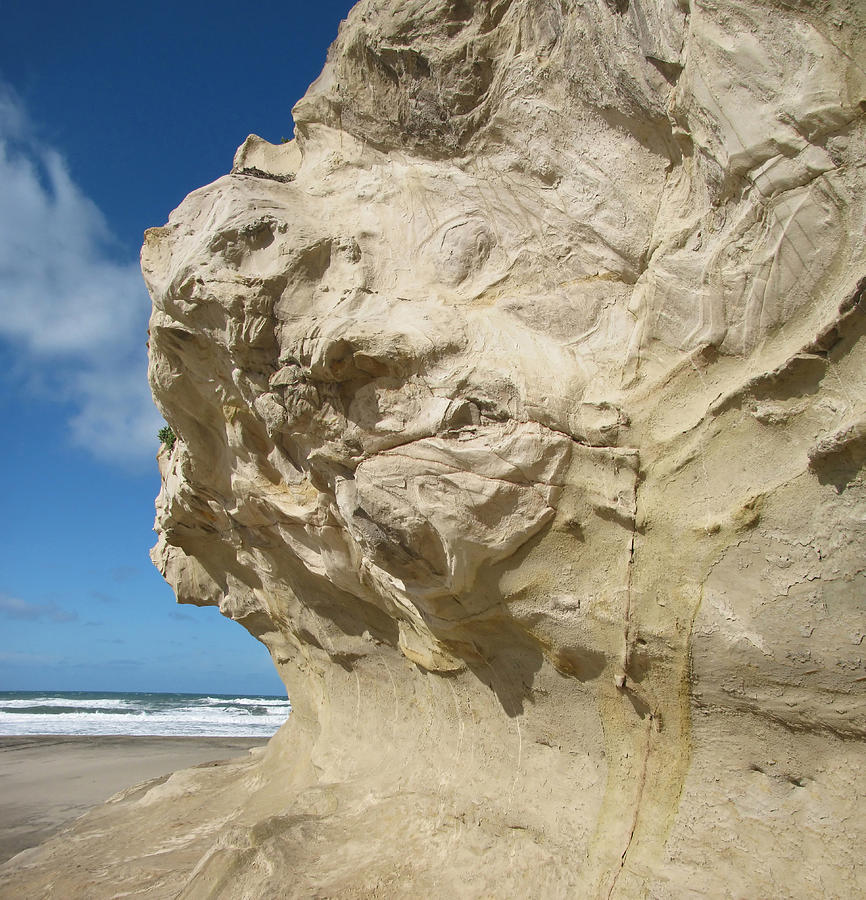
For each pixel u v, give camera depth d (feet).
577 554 12.15
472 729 16.20
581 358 13.07
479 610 14.12
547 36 14.66
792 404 9.76
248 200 18.52
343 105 19.80
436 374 14.06
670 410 11.35
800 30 9.48
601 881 11.27
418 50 16.67
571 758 13.34
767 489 9.82
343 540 18.85
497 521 12.70
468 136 16.60
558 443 12.16
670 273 11.59
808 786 9.76
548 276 14.53
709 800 10.62
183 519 29.07
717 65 10.36
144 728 103.96
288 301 16.98
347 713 22.95
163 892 17.37
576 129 14.35
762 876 9.71
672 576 10.83
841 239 9.33
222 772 30.55
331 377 15.48
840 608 9.04
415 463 13.85
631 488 11.46
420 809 15.72
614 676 11.80
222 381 20.75
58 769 51.24
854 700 9.05
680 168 12.41
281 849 15.08
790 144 9.64
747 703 10.18
